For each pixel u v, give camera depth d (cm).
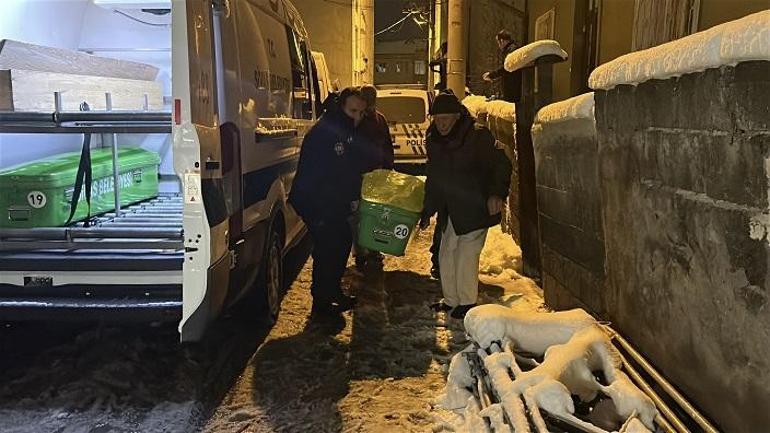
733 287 228
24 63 448
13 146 465
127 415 368
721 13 474
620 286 343
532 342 340
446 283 530
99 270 380
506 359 313
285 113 564
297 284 632
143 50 606
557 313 360
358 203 516
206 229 355
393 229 497
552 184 472
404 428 352
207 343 472
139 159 545
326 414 369
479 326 342
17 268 381
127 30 595
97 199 477
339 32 1775
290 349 463
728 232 229
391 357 449
